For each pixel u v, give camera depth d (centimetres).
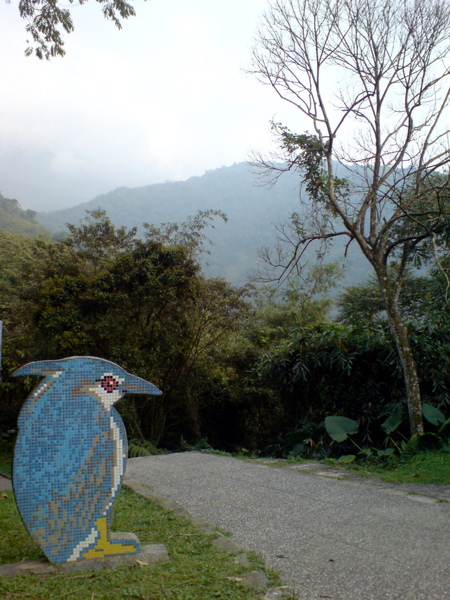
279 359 1068
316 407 1066
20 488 346
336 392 1026
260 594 316
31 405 352
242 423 1477
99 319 1135
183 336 1220
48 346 1156
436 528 447
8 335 1255
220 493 607
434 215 968
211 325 1269
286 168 1047
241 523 479
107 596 305
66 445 357
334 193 1003
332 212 1043
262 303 1916
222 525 474
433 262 1027
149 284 1128
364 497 573
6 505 563
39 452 351
